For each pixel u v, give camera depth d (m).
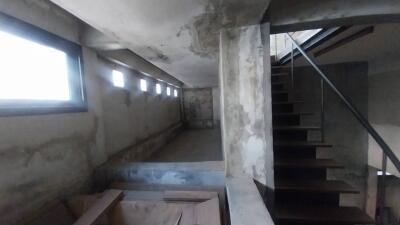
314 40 2.54
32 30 1.51
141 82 4.18
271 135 1.50
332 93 3.94
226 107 1.53
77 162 1.98
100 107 2.45
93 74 2.32
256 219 1.01
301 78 4.02
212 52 2.11
